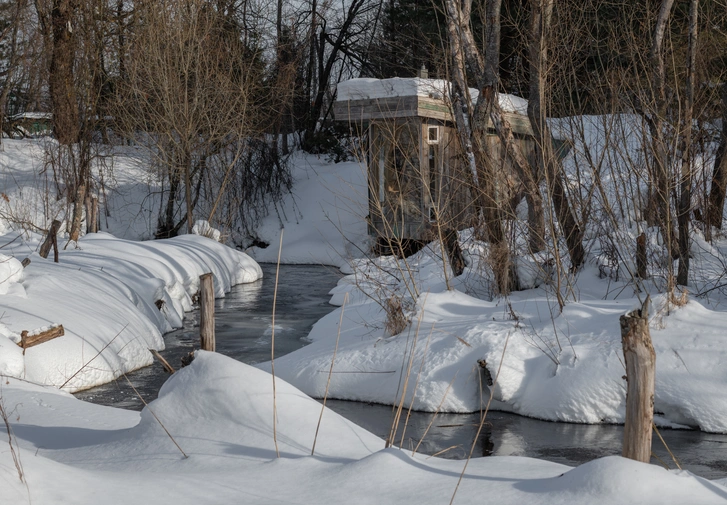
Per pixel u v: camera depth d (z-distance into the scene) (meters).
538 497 4.45
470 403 9.84
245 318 17.27
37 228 21.88
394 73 29.91
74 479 4.50
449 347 10.26
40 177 28.55
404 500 4.46
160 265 18.59
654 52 13.20
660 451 8.05
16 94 32.12
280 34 35.94
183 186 30.48
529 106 13.08
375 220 21.80
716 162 15.98
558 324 10.38
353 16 39.81
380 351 10.69
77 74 24.25
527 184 13.07
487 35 13.20
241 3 31.42
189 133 25.97
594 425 9.17
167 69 25.70
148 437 5.65
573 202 13.66
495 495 4.51
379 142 21.02
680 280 13.12
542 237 12.91
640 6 14.91
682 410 8.88
